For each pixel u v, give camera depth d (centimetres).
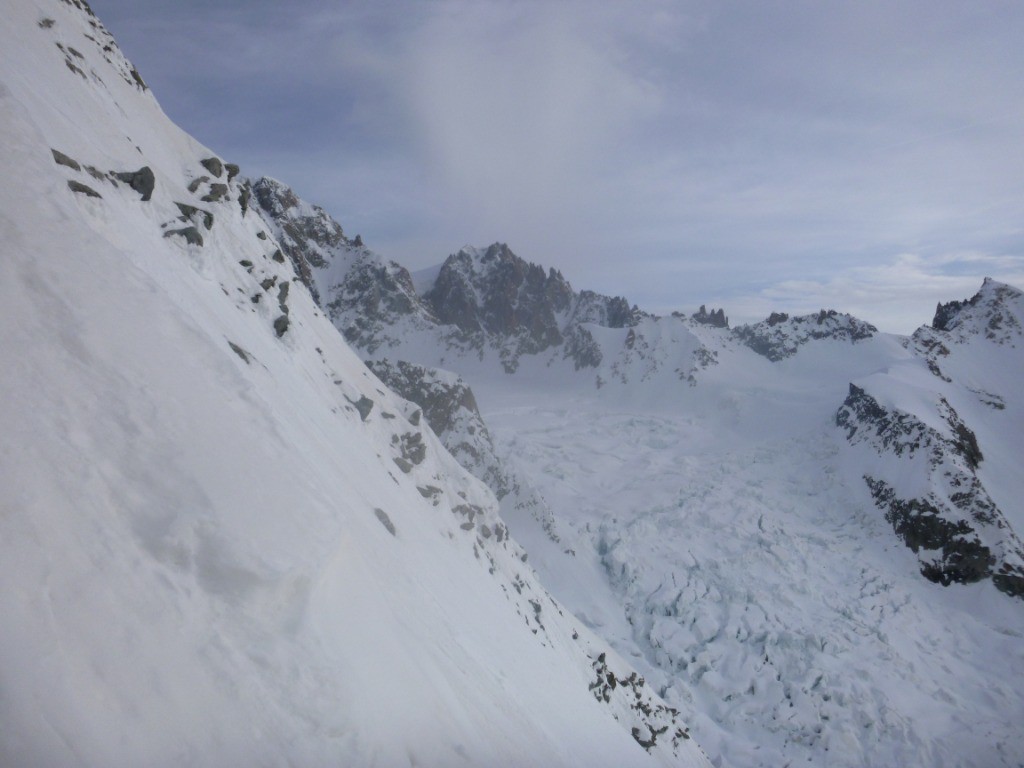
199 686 636
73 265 998
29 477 649
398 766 812
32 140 1220
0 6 2402
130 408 848
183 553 730
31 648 531
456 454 10925
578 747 2255
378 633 1020
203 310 1961
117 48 3712
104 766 511
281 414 1877
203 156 3566
